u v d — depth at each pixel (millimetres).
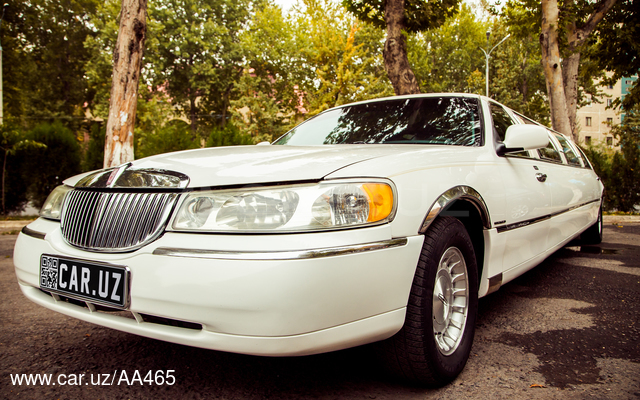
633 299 3365
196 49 29406
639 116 29688
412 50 33281
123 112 7504
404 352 1748
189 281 1440
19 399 1767
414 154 1939
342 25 25969
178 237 1518
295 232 1420
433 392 1844
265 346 1389
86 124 30734
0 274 4203
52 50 29312
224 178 1555
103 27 26578
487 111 2834
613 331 2643
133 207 1652
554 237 3549
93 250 1713
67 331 2611
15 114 24969
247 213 1460
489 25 34188
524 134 2580
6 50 23641
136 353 2277
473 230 2305
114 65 7520
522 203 2680
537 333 2609
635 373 2041
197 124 33406
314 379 1962
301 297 1374
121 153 7527
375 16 11086
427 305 1735
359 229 1513
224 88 30438
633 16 13469
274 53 29188
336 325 1461
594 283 3887
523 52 32188
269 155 1889
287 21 29609
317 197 1477
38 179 10781
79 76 30453
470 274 2113
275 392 1840
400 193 1665
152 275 1516
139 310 1550
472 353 2301
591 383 1936
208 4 29688
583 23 12594
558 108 10742
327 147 2219
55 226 1968
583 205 4441
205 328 1461
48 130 10906
